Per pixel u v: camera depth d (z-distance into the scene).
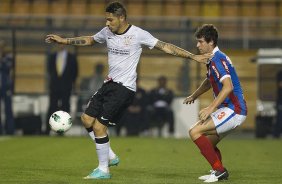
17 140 58.56
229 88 28.22
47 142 56.44
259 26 79.69
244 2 87.88
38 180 29.75
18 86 74.44
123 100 30.06
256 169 36.28
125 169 35.09
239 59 74.25
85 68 73.69
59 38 31.80
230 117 29.00
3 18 82.19
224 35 79.00
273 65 73.50
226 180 29.83
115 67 30.17
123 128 70.06
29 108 69.94
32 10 87.00
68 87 65.75
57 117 30.80
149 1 87.94
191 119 68.62
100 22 81.38
